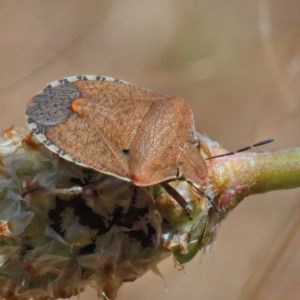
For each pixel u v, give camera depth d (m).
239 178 0.07
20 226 0.07
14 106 0.13
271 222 0.13
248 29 0.14
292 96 0.12
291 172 0.07
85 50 0.14
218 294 0.12
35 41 0.14
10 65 0.14
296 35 0.13
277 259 0.10
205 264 0.13
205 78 0.14
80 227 0.07
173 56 0.14
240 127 0.14
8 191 0.07
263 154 0.07
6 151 0.07
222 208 0.07
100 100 0.07
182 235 0.07
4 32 0.14
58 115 0.07
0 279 0.07
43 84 0.13
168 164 0.07
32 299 0.07
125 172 0.07
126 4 0.14
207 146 0.07
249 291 0.10
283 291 0.11
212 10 0.14
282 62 0.12
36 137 0.07
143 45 0.14
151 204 0.07
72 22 0.14
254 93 0.14
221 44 0.14
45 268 0.07
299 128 0.12
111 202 0.07
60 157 0.07
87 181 0.07
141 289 0.12
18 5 0.14
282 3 0.13
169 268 0.12
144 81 0.14
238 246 0.13
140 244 0.07
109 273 0.07
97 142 0.07
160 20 0.14
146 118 0.07
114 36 0.14
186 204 0.07
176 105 0.07
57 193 0.07
